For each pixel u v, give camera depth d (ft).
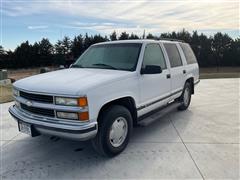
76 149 12.76
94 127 9.84
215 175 9.70
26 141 14.03
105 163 11.05
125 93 11.60
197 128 15.52
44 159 11.67
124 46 14.07
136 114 12.73
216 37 223.51
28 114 10.99
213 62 222.89
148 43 14.19
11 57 271.69
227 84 36.63
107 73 11.91
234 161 10.82
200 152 11.85
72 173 10.27
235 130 14.97
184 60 18.88
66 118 9.76
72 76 11.56
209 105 22.06
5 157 11.94
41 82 10.95
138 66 12.70
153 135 14.43
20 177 10.03
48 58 281.74
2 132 15.67
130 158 11.45
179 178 9.57
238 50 217.56
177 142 13.21
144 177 9.75
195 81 21.38
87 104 9.57
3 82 72.08
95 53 14.94
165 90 15.38
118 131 11.60
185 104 19.97
